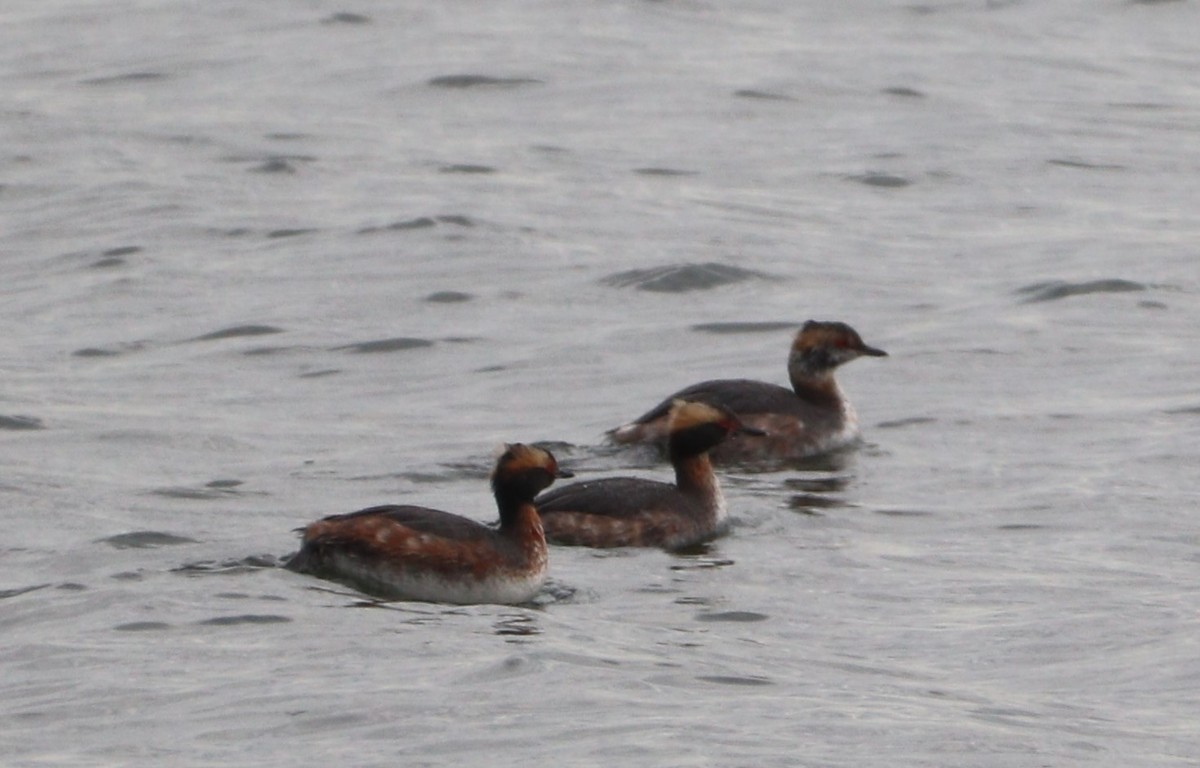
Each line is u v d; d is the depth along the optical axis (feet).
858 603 50.80
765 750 39.68
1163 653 46.42
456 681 43.57
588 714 41.60
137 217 101.24
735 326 84.12
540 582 51.96
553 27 149.28
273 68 136.15
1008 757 39.65
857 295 88.84
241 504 59.72
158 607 48.37
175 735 40.32
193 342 81.30
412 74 133.80
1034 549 55.57
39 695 42.63
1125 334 82.38
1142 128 123.24
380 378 76.84
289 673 43.96
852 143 118.32
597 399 74.38
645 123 122.83
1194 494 60.80
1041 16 158.61
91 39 145.79
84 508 58.85
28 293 89.30
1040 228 100.83
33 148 115.75
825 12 158.40
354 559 50.98
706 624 48.91
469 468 64.49
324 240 96.94
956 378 76.95
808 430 68.69
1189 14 159.84
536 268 92.38
